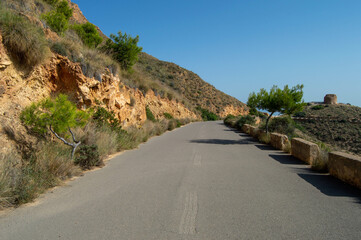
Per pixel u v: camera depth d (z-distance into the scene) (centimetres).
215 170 821
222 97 9419
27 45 888
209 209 472
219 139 1859
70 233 373
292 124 2103
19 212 459
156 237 361
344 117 5575
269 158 1059
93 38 2191
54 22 1469
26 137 757
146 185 640
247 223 408
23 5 1372
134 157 1067
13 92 847
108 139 1152
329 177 732
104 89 1440
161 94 3675
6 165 550
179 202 512
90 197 545
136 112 2020
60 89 1149
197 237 361
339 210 466
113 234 370
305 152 967
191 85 8788
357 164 617
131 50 2373
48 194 566
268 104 1708
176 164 920
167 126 2742
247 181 682
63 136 948
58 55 1148
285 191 590
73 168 744
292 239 353
